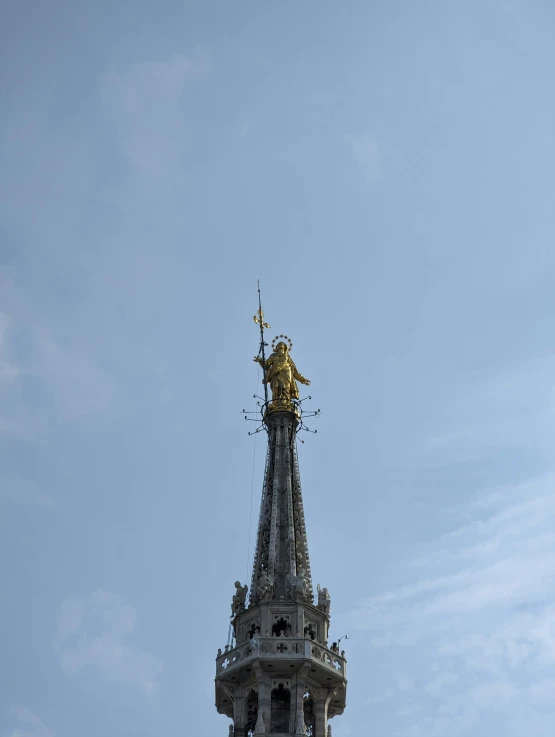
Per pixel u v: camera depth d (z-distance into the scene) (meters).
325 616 93.62
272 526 97.44
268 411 104.94
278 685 90.06
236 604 94.62
